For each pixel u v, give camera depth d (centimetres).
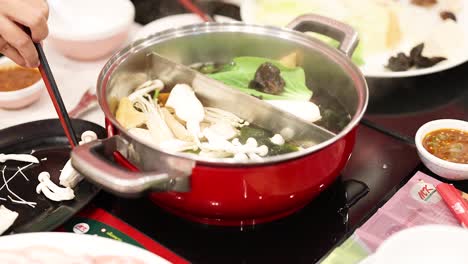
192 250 88
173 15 129
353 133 87
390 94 114
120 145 85
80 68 119
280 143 97
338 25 102
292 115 96
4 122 108
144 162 83
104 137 101
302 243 88
